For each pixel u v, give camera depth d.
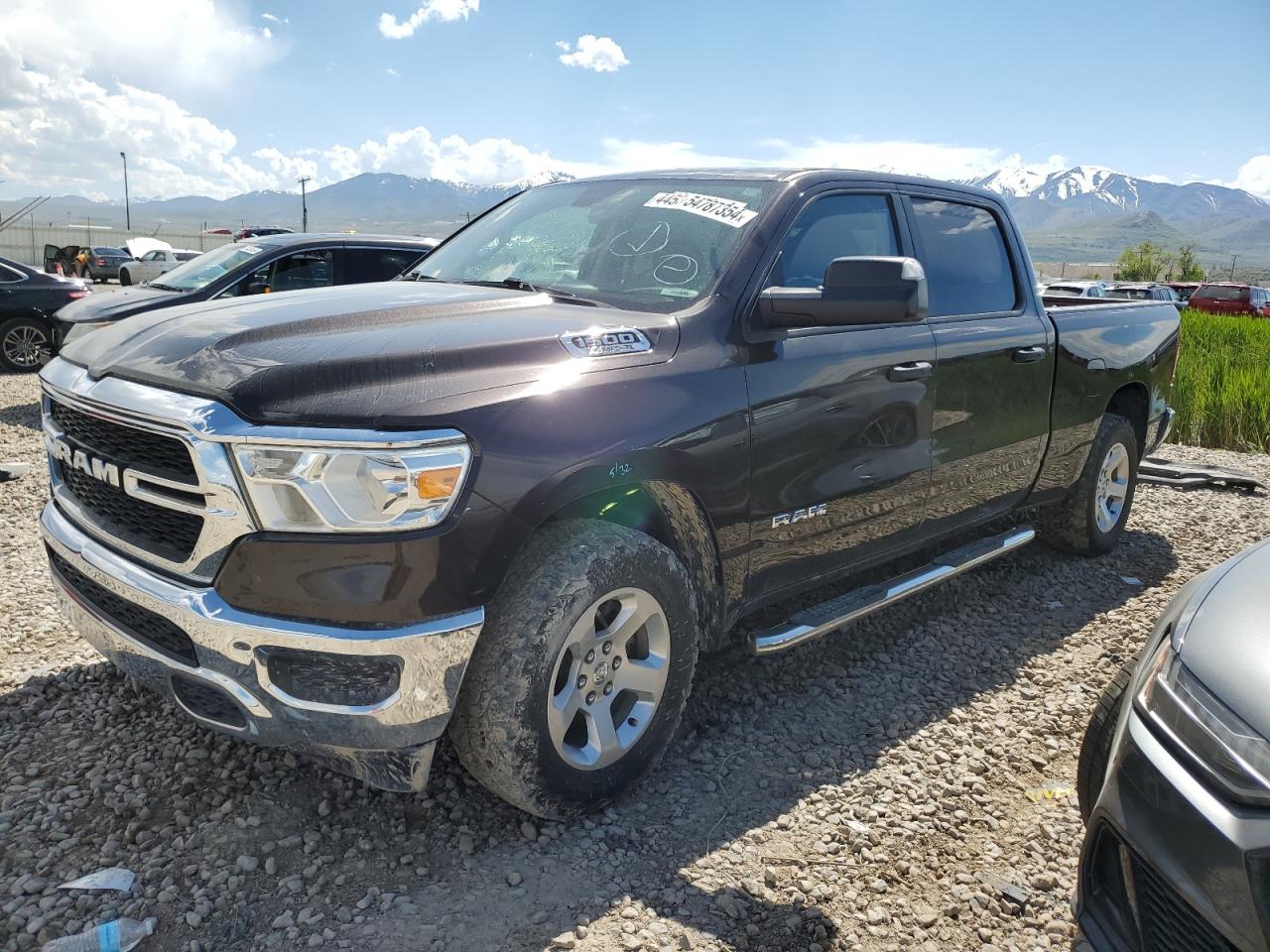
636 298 3.20
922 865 2.69
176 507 2.36
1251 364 13.20
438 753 3.08
